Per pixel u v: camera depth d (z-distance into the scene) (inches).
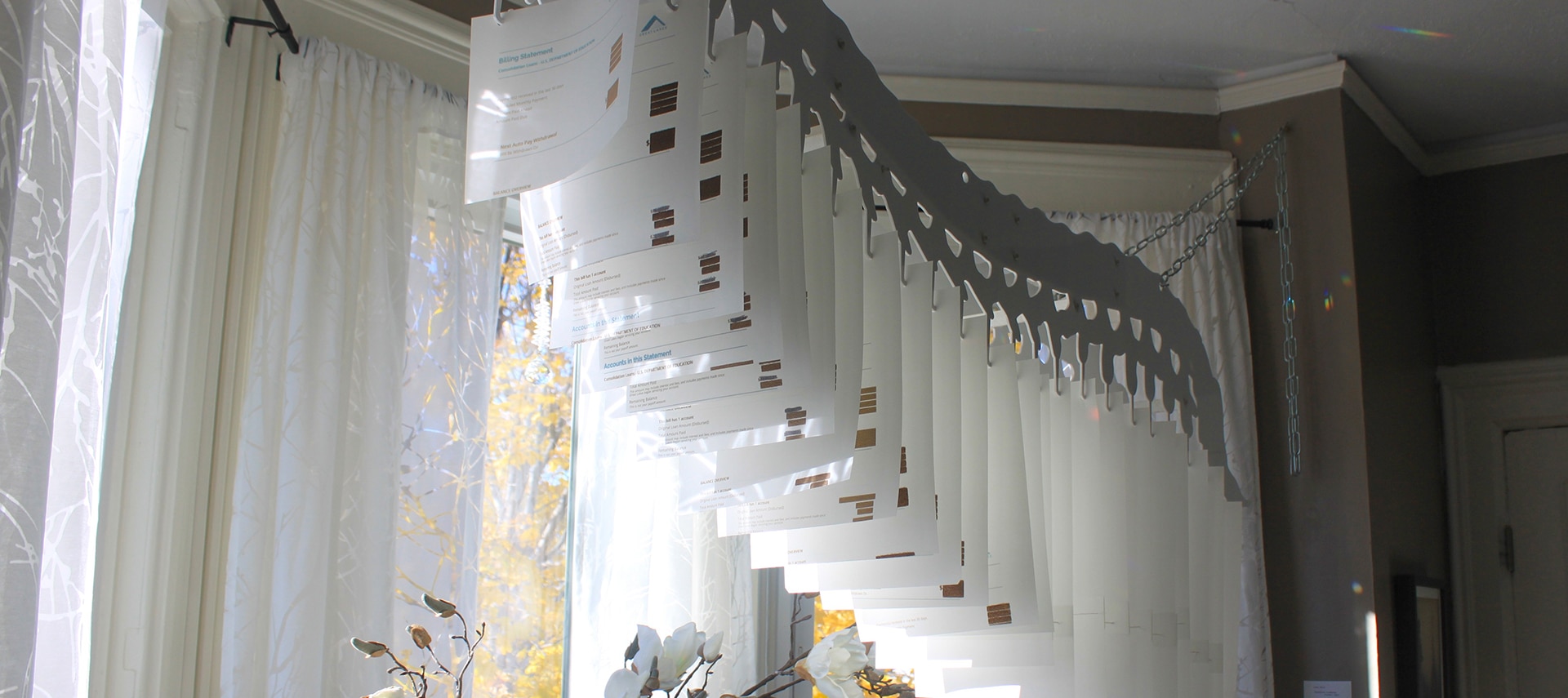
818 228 56.6
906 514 59.2
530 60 47.7
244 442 76.2
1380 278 135.0
